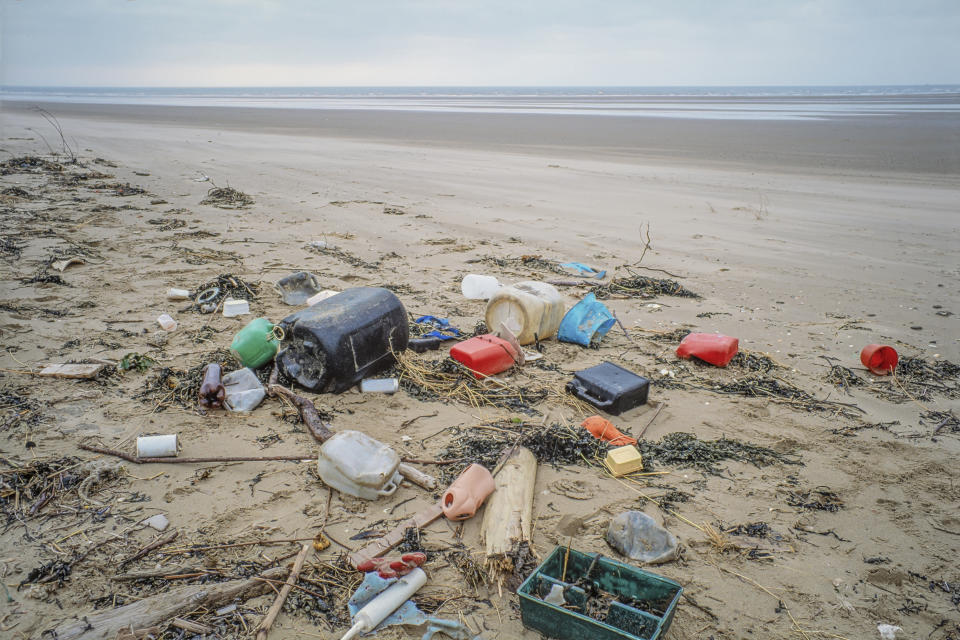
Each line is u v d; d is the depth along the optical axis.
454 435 4.84
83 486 4.02
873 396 5.81
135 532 3.65
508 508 3.83
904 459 4.77
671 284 8.82
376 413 5.12
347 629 3.09
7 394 5.10
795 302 8.38
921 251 11.02
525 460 4.34
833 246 11.34
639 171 20.38
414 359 6.01
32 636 2.91
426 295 8.21
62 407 4.97
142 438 4.34
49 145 23.00
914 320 7.77
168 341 6.42
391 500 4.05
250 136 30.95
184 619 3.08
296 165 20.34
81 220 11.59
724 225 12.93
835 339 7.14
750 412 5.43
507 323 6.62
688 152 25.41
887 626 3.22
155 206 13.20
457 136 32.06
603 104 76.44
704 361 6.38
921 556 3.74
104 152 22.14
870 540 3.87
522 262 10.00
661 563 3.61
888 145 27.20
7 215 11.57
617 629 2.80
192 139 28.44
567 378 5.89
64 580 3.27
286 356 5.53
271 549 3.58
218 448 4.54
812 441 5.00
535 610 3.01
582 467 4.52
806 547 3.79
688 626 3.18
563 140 30.08
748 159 23.30
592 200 15.42
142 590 3.24
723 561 3.65
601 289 8.72
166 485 4.10
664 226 12.77
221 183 16.44
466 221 12.84
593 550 3.67
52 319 6.84
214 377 5.12
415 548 3.60
